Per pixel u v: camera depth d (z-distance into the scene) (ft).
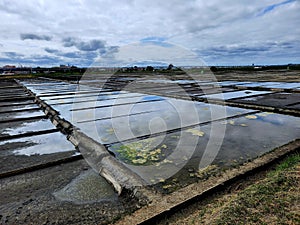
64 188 5.92
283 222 3.76
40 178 6.52
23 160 7.85
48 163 7.43
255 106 15.57
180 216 4.49
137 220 4.33
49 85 38.06
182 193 5.10
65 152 8.55
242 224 3.79
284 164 6.30
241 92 23.72
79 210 4.92
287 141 9.09
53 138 10.42
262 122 11.98
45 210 4.97
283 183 4.95
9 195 5.62
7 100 22.13
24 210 4.98
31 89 31.48
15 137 10.61
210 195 5.17
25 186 6.07
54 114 14.75
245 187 5.43
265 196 4.51
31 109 17.81
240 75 52.90
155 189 5.59
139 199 5.15
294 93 22.40
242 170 6.08
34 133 11.14
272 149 8.14
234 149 8.32
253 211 4.09
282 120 12.34
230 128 10.95
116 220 4.46
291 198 4.38
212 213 4.29
